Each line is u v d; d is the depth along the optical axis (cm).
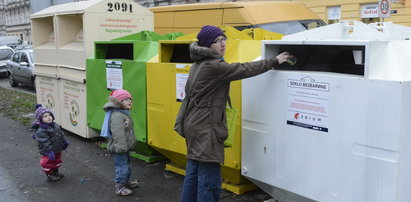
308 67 393
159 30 998
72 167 556
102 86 592
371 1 1358
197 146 338
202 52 331
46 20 814
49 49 759
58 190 477
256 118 374
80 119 678
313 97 327
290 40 346
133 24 714
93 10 655
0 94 1352
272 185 371
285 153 354
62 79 720
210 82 332
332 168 321
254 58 418
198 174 347
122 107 447
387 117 285
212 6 880
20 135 746
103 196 455
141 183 486
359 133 301
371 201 300
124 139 438
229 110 364
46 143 488
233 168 414
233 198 429
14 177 523
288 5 926
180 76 452
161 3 2478
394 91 280
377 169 294
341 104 310
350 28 369
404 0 1276
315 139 330
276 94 355
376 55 297
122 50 646
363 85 296
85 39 648
